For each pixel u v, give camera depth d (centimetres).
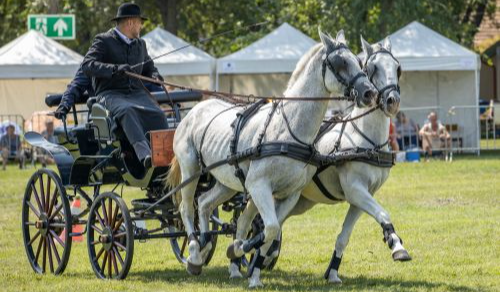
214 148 1173
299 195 1174
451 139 2928
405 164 2811
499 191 2122
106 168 1284
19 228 1762
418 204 1955
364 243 1483
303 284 1154
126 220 1182
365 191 1138
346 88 1048
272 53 3031
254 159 1093
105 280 1208
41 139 1393
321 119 1083
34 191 1341
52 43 3109
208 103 1249
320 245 1479
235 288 1121
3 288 1166
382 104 1118
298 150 1076
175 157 1243
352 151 1144
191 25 4375
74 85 1348
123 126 1239
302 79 1093
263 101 1165
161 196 1289
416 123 3083
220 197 1217
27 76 2992
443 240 1485
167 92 1361
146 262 1386
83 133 1333
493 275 1200
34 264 1335
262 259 1124
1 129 2977
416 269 1252
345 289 1110
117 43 1334
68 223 1263
